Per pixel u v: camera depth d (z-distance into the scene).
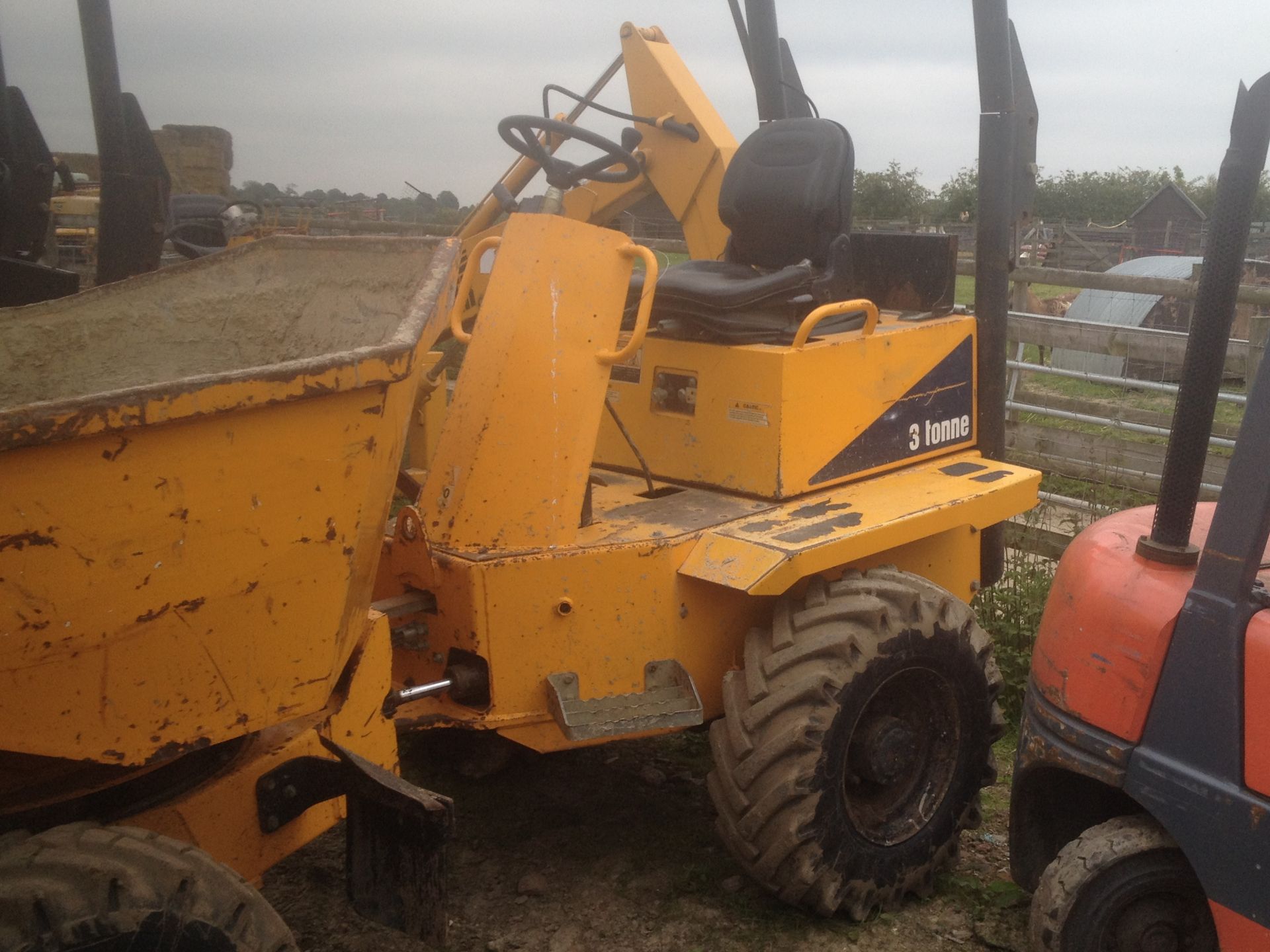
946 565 4.18
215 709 2.23
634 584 3.31
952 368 4.25
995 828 4.07
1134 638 2.68
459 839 3.86
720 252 4.97
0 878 1.95
